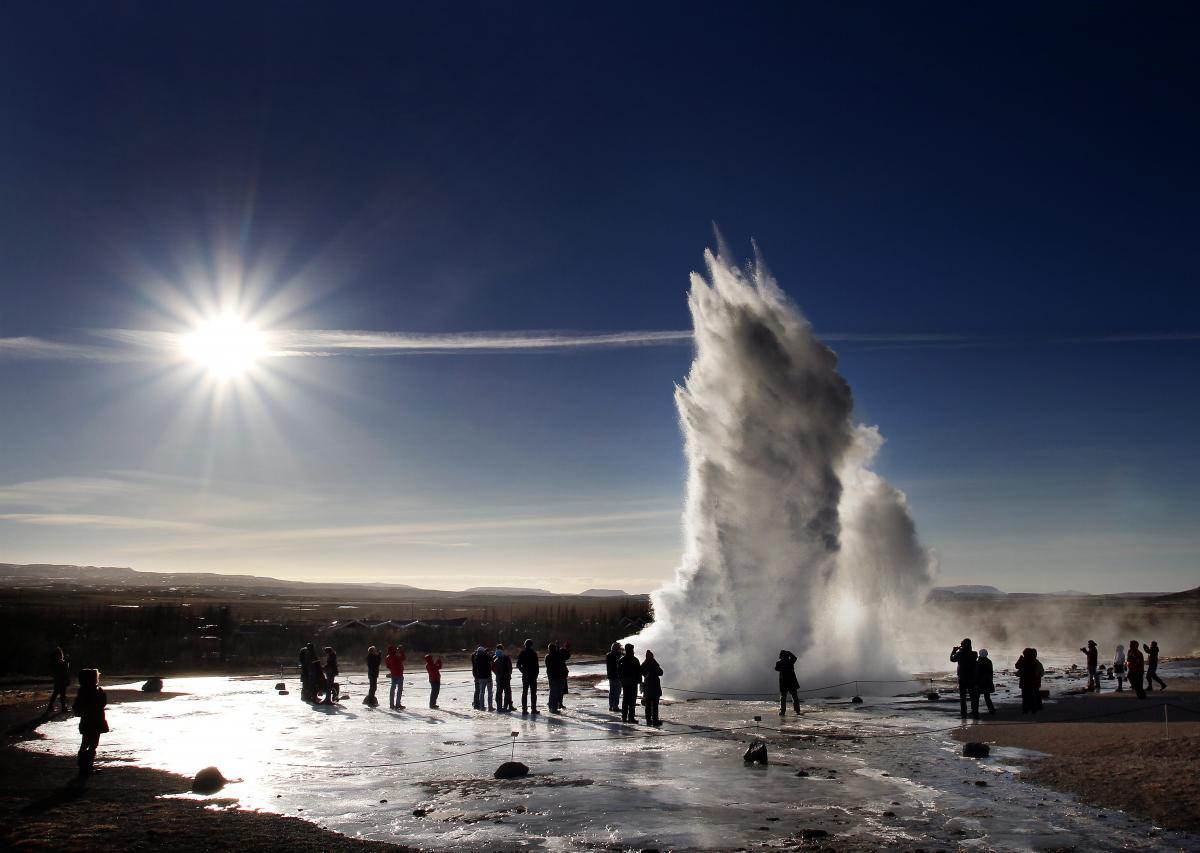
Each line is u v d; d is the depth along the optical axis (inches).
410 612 5600.4
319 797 546.3
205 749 728.3
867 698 1146.7
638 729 856.9
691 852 424.2
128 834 443.2
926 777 605.6
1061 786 563.2
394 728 863.1
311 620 4013.3
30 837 432.8
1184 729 740.7
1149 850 421.4
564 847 432.8
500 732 834.8
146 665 1924.2
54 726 861.2
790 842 440.8
